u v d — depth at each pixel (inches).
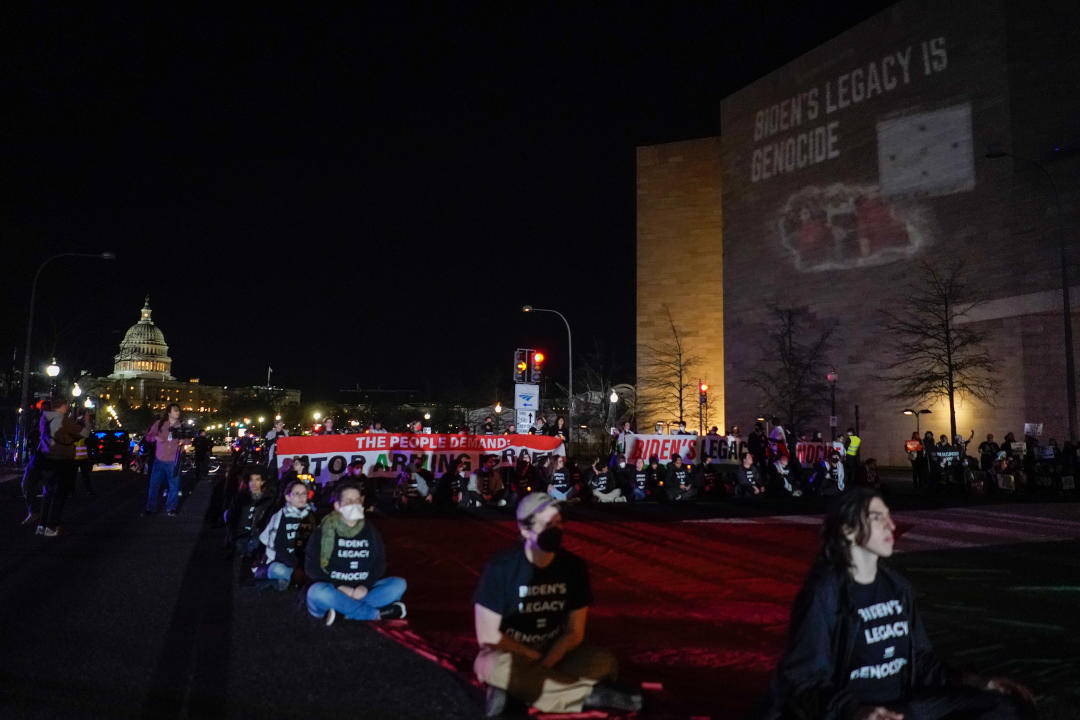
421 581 378.0
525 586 192.5
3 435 1764.3
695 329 2447.1
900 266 1785.2
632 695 193.3
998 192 1616.6
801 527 596.4
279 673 226.8
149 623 286.4
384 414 5457.7
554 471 781.9
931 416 1710.1
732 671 230.7
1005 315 1587.1
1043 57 1579.7
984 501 844.6
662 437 915.4
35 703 199.3
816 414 1931.6
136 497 828.0
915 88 1779.0
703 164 2486.5
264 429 5885.8
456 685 215.3
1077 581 383.9
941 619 303.4
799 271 2017.7
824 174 1971.0
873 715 132.0
